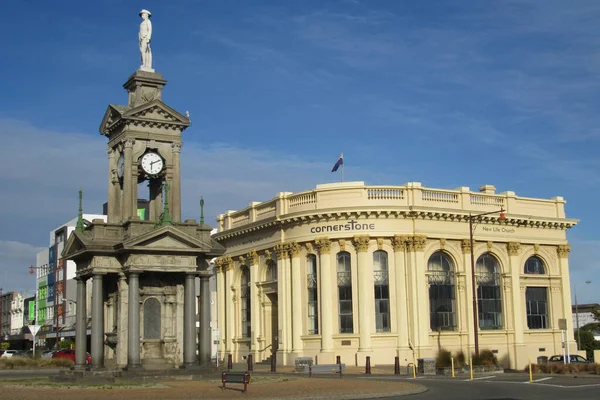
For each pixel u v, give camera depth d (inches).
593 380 1598.2
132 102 1628.9
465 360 2092.8
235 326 2824.8
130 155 1565.0
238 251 2805.1
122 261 1517.0
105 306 1582.2
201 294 1590.8
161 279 1571.1
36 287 5364.2
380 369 2193.7
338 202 2426.2
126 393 1196.5
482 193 2603.3
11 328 6176.2
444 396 1220.5
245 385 1229.1
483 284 2581.2
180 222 1583.4
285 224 2529.5
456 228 2518.5
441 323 2466.8
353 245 2407.7
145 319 1551.4
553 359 2247.8
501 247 2625.5
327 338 2385.6
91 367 1492.4
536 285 2711.6
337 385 1406.3
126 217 1547.7
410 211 2412.6
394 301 2389.3
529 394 1245.1
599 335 4576.8
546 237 2753.4
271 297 2664.9
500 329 2583.7
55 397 1133.7
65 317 4503.0
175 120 1606.8
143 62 1635.1
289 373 2023.9
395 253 2406.5
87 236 1536.7
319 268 2432.3
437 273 2486.5
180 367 1520.7
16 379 1697.8
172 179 1600.6
